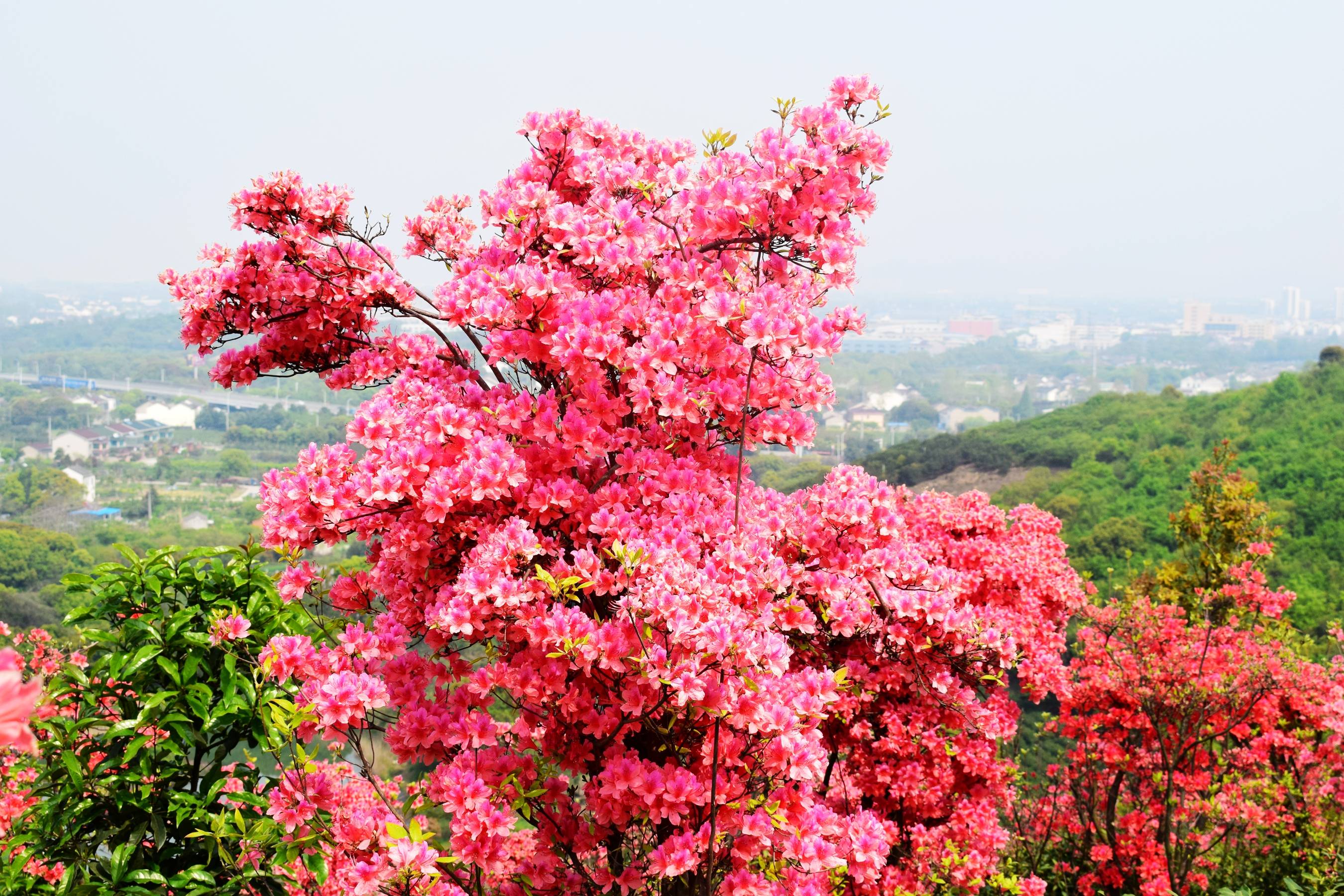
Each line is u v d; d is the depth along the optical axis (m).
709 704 2.95
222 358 4.91
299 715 3.13
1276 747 8.31
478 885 3.41
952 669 5.07
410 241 4.68
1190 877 7.20
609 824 3.51
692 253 3.89
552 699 3.41
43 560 34.97
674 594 2.95
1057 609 7.09
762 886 3.18
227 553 3.93
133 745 3.38
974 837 5.45
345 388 4.64
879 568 4.11
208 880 3.37
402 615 3.72
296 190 4.42
